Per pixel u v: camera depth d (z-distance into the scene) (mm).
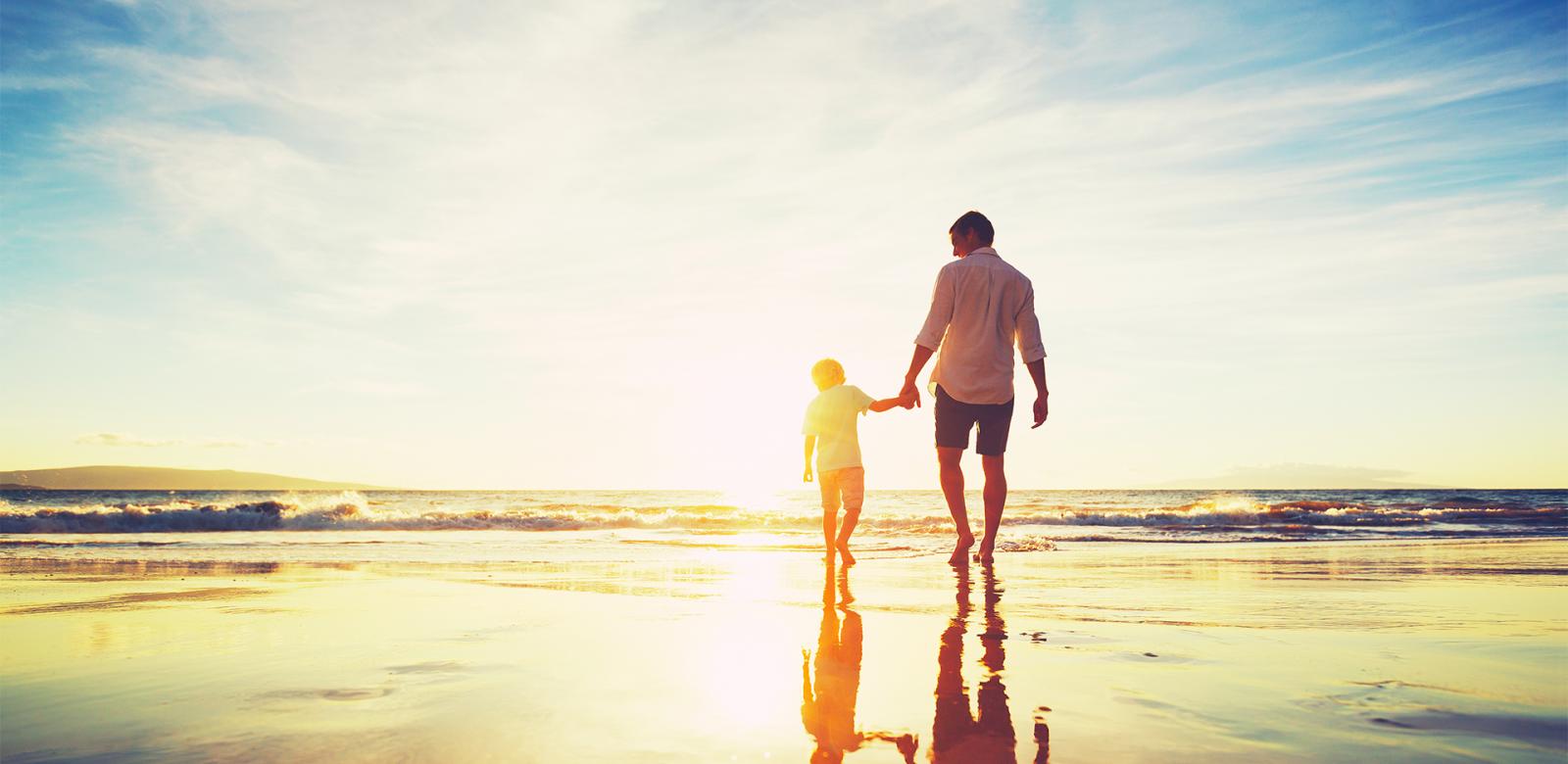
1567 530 10625
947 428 4809
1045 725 1238
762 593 3141
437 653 1847
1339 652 1844
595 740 1158
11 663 1738
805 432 4988
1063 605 2717
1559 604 2725
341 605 2779
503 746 1129
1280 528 11617
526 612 2580
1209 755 1082
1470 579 3641
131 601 2914
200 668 1679
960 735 1191
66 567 4688
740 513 15453
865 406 5035
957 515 4770
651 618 2438
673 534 9969
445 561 5105
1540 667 1675
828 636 2100
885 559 5027
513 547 6777
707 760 1069
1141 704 1364
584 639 2055
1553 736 1165
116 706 1354
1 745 1137
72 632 2191
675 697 1421
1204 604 2752
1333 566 4367
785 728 1231
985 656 1812
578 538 8734
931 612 2559
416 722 1255
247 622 2373
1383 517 13711
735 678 1586
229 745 1134
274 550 6379
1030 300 4898
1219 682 1541
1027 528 11344
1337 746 1115
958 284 4824
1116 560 4852
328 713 1307
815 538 8359
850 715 1303
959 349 4809
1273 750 1101
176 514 11430
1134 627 2236
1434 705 1348
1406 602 2789
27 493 50656
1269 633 2141
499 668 1678
